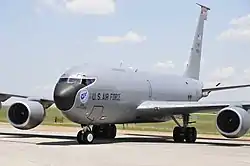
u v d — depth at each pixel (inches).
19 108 1196.5
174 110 1218.6
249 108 1165.7
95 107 1098.1
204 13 1745.8
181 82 1512.1
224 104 1146.7
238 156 864.3
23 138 1262.3
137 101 1242.6
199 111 1238.3
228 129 1114.1
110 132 1360.7
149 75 1344.7
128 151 914.7
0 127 2090.3
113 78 1162.0
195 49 1689.2
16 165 658.2
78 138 1091.3
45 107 1294.3
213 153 919.7
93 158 768.9
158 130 2308.1
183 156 842.2
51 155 801.6
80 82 1071.6
